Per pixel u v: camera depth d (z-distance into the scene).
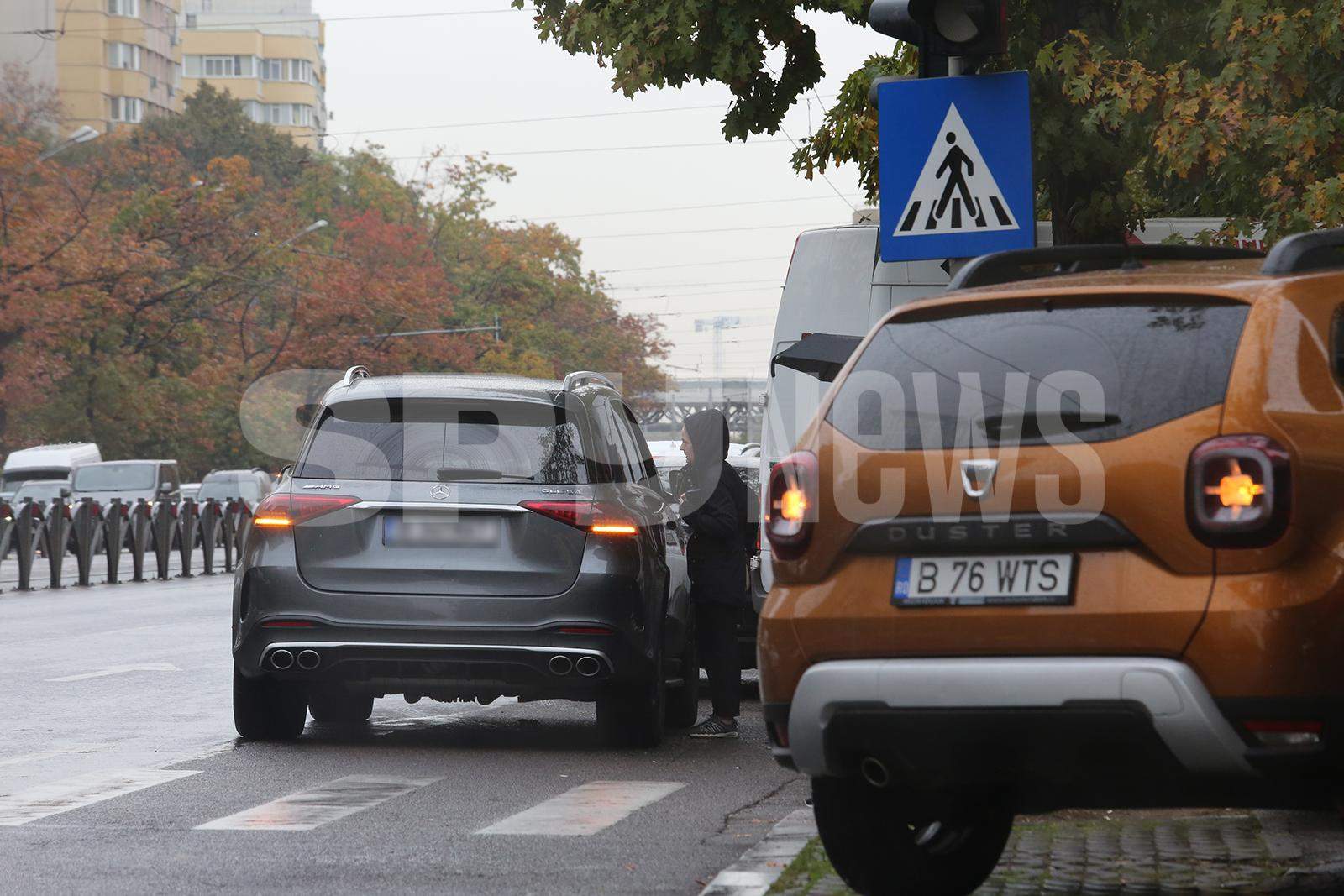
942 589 14.95
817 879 18.06
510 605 28.42
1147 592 14.10
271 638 28.75
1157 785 14.18
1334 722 13.63
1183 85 33.53
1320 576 13.80
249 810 23.44
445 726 33.66
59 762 28.08
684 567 32.50
